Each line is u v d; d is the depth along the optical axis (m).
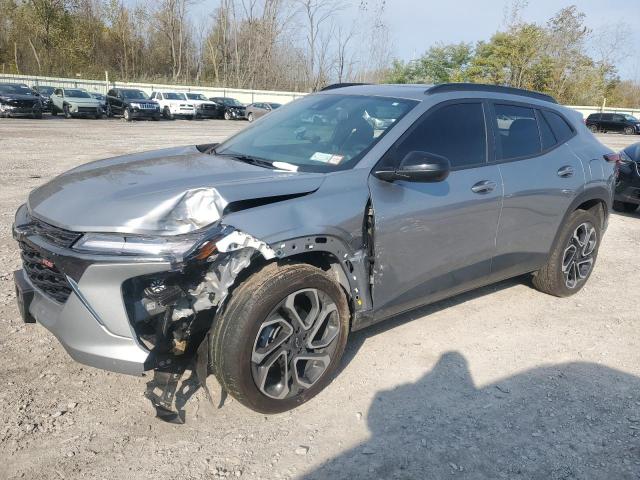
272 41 53.09
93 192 2.95
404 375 3.54
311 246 2.96
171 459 2.69
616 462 2.83
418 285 3.64
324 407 3.18
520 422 3.13
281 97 45.94
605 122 39.06
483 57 45.28
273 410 3.01
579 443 2.96
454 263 3.81
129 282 2.63
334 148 3.55
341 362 3.65
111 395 3.16
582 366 3.79
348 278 3.23
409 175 3.22
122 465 2.63
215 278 2.75
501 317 4.52
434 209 3.54
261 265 2.95
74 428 2.86
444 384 3.47
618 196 8.66
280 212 2.88
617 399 3.40
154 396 2.87
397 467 2.72
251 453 2.76
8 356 3.48
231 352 2.76
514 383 3.53
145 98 30.83
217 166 3.39
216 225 2.69
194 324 2.81
